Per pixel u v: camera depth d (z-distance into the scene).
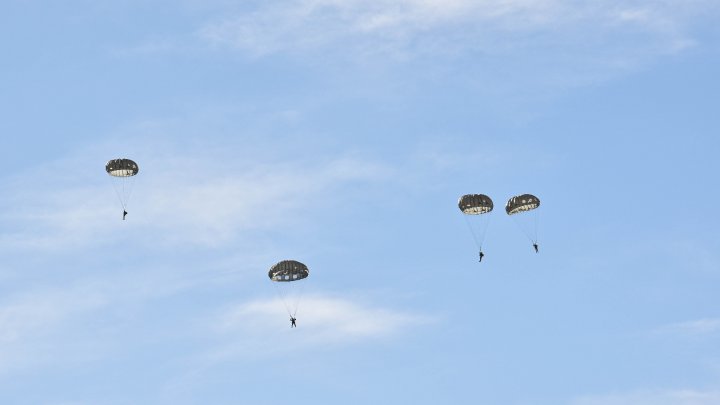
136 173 120.12
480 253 112.44
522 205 116.19
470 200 116.19
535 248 109.50
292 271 112.00
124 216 113.69
